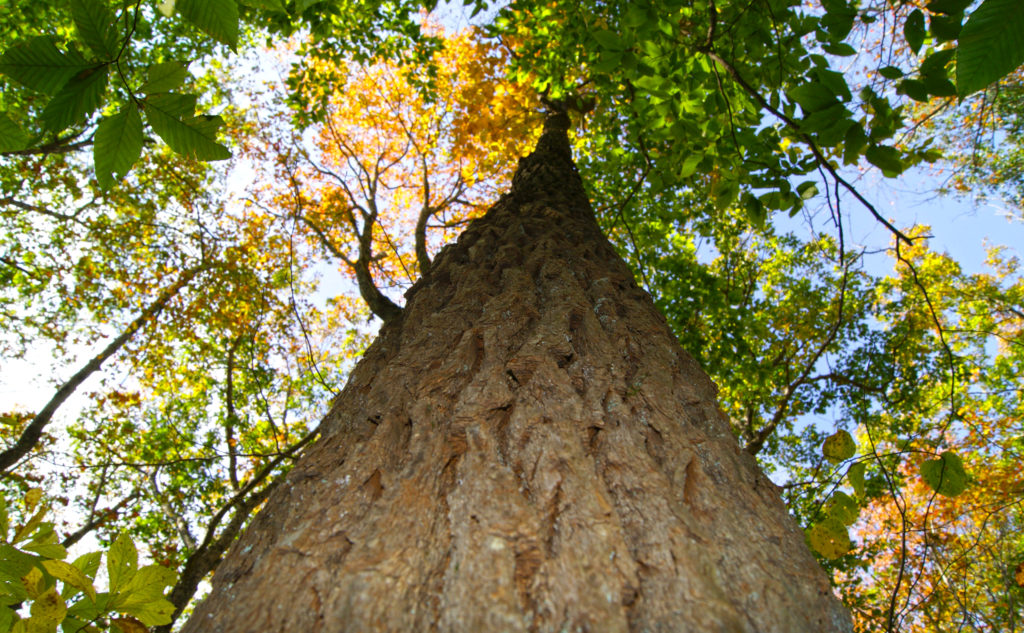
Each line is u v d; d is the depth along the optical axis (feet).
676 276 27.96
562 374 4.96
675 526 3.44
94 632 5.09
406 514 3.53
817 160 9.23
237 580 3.61
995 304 41.34
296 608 2.99
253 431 34.86
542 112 30.48
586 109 27.63
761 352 34.45
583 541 3.20
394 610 2.90
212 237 32.60
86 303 34.42
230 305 32.68
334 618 2.88
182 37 29.22
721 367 28.60
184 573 20.20
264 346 33.91
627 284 7.97
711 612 2.91
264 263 35.58
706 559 3.26
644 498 3.66
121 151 3.58
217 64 32.35
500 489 3.59
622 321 6.57
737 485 4.23
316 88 26.40
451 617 2.82
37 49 3.14
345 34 23.75
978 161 16.58
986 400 37.73
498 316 6.16
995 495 28.43
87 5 3.22
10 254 33.47
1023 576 10.59
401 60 24.68
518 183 15.39
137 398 34.78
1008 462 31.01
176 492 32.19
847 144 8.29
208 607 3.49
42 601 4.67
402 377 5.32
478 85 31.37
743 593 3.17
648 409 4.77
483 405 4.48
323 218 33.12
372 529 3.44
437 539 3.34
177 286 33.17
